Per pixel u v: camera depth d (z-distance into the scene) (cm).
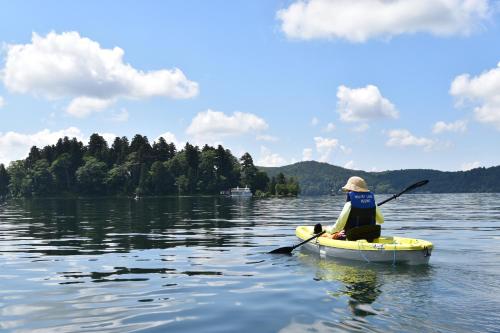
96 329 456
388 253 778
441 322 448
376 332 424
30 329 457
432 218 2159
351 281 647
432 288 589
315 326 451
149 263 845
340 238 936
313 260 855
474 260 810
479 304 510
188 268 789
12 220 2308
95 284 662
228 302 554
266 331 443
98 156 14350
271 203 5853
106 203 6147
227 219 2242
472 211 2906
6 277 721
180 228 1658
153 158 14212
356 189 891
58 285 657
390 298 543
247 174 14275
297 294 582
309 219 2231
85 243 1173
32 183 13175
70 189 13450
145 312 515
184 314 506
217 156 14138
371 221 895
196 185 13162
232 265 816
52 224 1950
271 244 1130
